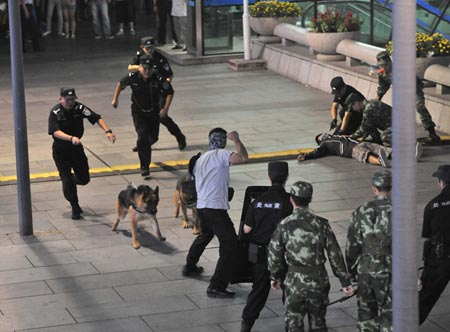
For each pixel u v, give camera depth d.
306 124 22.66
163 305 12.63
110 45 36.34
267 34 30.73
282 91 26.81
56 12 41.50
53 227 15.88
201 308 12.52
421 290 11.26
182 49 33.56
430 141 20.39
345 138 19.47
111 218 16.27
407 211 8.00
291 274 10.41
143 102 18.25
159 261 14.23
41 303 12.78
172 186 18.02
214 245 14.81
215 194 12.59
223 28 31.86
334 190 17.45
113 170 18.97
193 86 27.97
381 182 10.46
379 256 10.34
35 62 33.06
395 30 7.87
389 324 10.37
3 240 15.30
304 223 10.38
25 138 15.25
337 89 19.86
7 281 13.57
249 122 23.06
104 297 12.95
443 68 21.67
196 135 21.88
